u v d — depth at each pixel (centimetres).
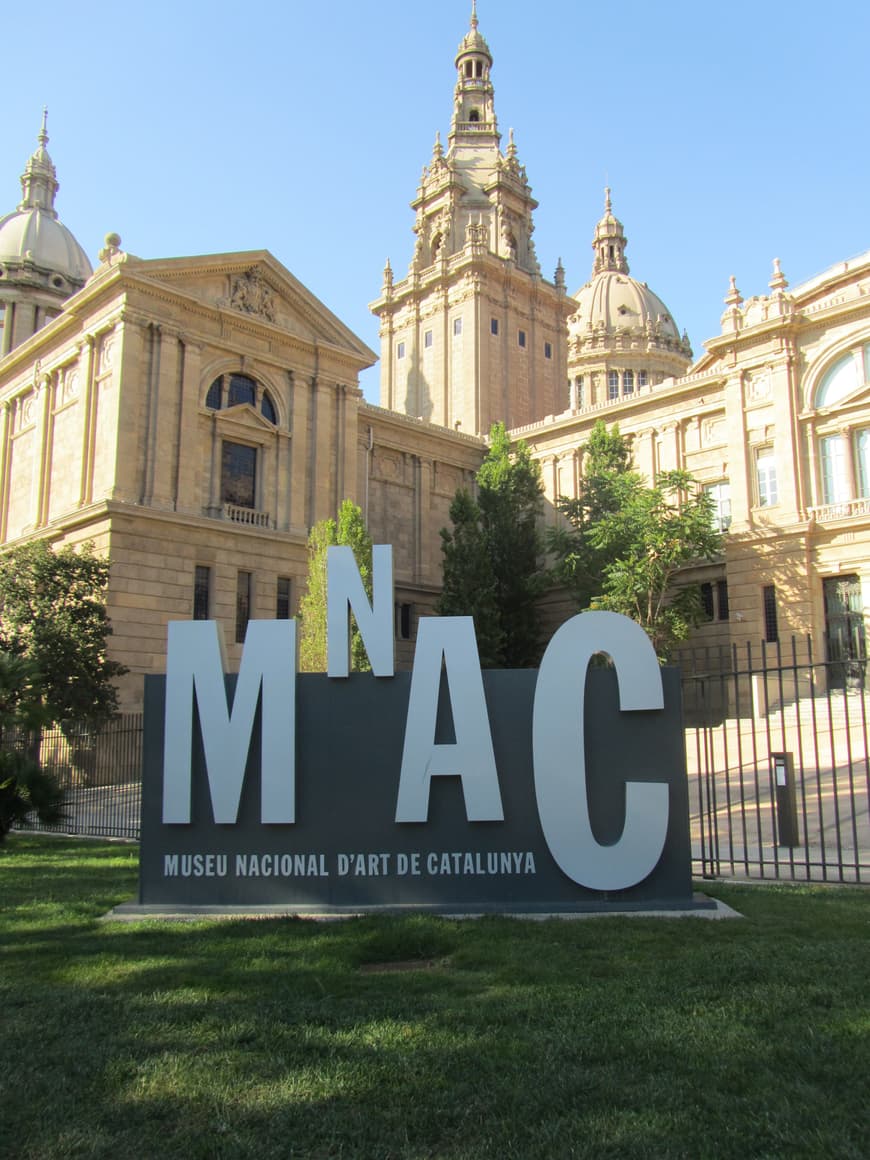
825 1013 783
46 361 4816
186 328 4381
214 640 1345
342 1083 662
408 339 7612
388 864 1296
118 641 3916
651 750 1299
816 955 962
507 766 1310
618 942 1055
